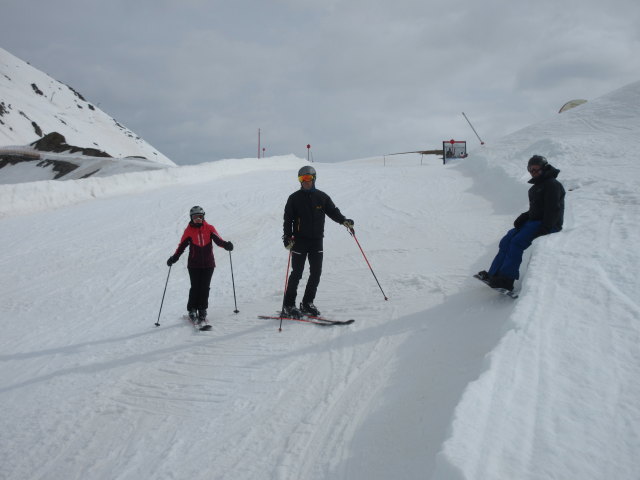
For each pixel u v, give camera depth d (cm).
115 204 1734
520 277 498
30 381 505
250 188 1883
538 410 236
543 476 192
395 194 1505
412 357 386
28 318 749
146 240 1209
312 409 345
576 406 235
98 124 16488
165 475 302
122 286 877
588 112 2062
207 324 591
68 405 432
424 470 238
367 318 505
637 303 329
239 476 285
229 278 846
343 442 295
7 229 1457
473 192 1352
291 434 318
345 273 716
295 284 546
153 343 564
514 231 470
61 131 13862
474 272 591
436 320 454
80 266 1034
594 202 673
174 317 673
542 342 299
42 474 334
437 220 1025
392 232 987
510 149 1852
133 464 322
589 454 202
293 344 474
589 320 317
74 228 1401
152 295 809
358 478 257
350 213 1274
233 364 454
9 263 1099
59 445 368
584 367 267
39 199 1862
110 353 554
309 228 542
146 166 4494
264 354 462
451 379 325
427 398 312
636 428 214
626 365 263
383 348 422
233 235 1184
